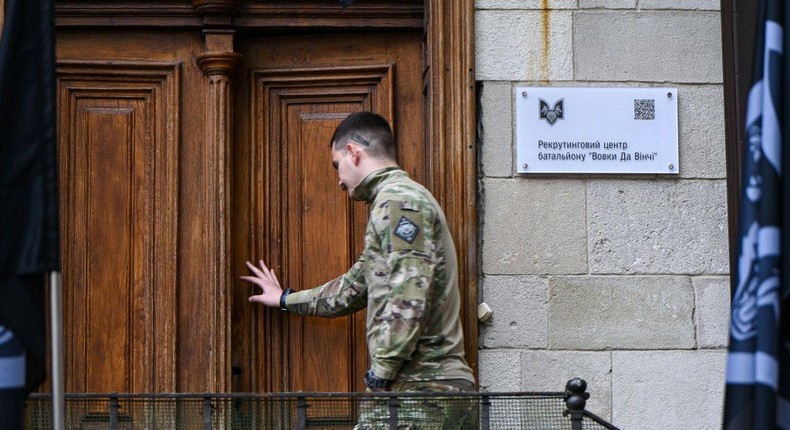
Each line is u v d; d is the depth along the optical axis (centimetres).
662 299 614
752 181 416
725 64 624
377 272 514
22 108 428
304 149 646
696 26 628
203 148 639
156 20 640
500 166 616
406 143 650
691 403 611
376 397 497
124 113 641
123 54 644
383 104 649
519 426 515
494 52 621
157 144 639
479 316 606
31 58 431
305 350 638
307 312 612
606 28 625
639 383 609
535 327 609
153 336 631
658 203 619
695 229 619
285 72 649
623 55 624
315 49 653
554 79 621
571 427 511
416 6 648
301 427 499
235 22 641
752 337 407
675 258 617
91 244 634
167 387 627
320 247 640
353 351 639
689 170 622
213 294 626
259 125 646
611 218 617
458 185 607
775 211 409
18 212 425
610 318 611
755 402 401
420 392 499
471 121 611
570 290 611
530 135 617
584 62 623
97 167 637
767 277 405
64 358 626
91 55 642
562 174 617
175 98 639
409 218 514
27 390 427
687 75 625
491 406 515
